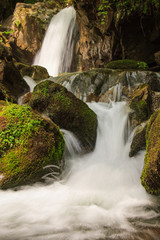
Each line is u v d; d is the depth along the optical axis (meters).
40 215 2.88
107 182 4.02
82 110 5.02
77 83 7.68
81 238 2.37
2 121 3.72
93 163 4.76
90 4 11.23
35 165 3.59
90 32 12.76
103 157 5.04
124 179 4.09
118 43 11.70
